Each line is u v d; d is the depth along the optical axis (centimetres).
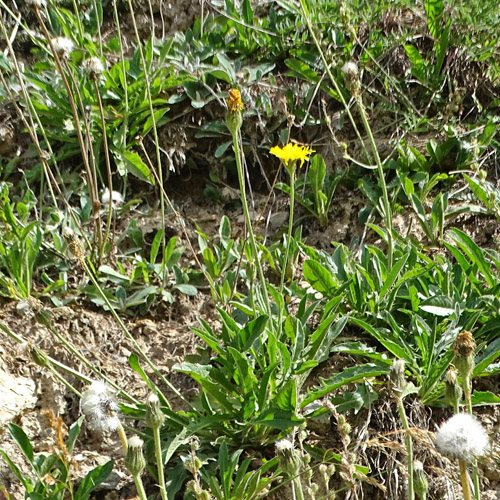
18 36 212
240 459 145
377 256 158
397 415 148
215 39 208
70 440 141
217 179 197
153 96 192
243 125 197
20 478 138
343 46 199
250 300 159
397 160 184
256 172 199
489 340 153
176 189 198
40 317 144
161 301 172
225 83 200
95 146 189
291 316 148
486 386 152
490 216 177
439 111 194
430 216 178
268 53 206
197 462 133
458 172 182
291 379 140
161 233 172
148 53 192
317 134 197
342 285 154
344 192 189
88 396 128
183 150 196
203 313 171
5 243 172
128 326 168
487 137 183
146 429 147
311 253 162
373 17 199
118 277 172
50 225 179
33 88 192
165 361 163
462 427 117
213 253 183
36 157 192
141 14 227
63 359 160
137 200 188
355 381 150
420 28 198
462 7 192
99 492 145
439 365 146
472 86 196
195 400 152
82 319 166
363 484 145
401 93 192
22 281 165
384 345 149
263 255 172
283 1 204
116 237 183
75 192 189
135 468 122
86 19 218
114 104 193
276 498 142
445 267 158
